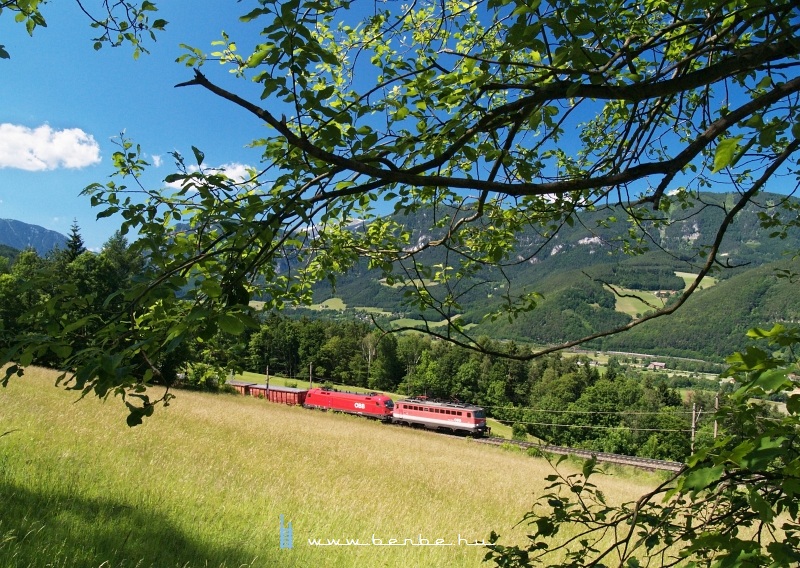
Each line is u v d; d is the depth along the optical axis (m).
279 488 10.55
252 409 31.89
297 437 19.59
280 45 1.75
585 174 2.69
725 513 1.99
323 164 2.11
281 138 2.41
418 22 3.78
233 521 7.96
